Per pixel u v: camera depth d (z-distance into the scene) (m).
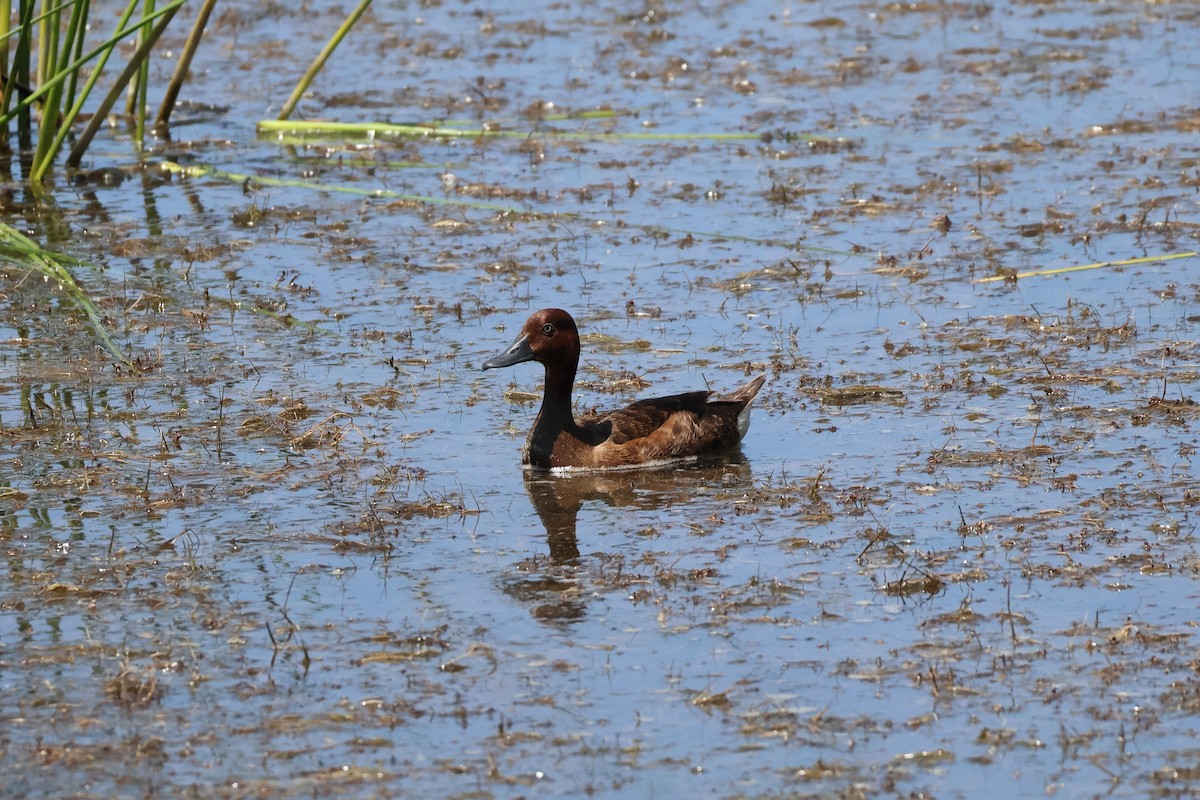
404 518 13.21
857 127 25.98
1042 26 31.97
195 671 10.53
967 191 22.62
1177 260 19.56
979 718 9.84
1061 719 9.78
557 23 33.34
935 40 31.27
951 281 19.25
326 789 9.20
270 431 15.19
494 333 17.98
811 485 13.71
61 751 9.57
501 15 34.06
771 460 14.45
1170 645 10.61
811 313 18.36
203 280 19.97
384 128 26.19
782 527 12.85
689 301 18.84
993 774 9.23
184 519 13.16
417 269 20.27
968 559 12.09
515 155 25.30
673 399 14.66
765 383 16.34
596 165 24.53
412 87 28.83
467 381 16.59
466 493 13.79
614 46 31.28
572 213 22.33
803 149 24.97
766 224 21.66
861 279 19.45
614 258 20.48
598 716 9.95
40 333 18.20
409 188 23.75
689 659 10.65
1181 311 17.89
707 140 25.66
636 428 14.41
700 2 34.91
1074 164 23.67
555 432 14.38
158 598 11.67
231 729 9.84
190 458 14.52
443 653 10.80
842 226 21.45
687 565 12.15
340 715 9.96
